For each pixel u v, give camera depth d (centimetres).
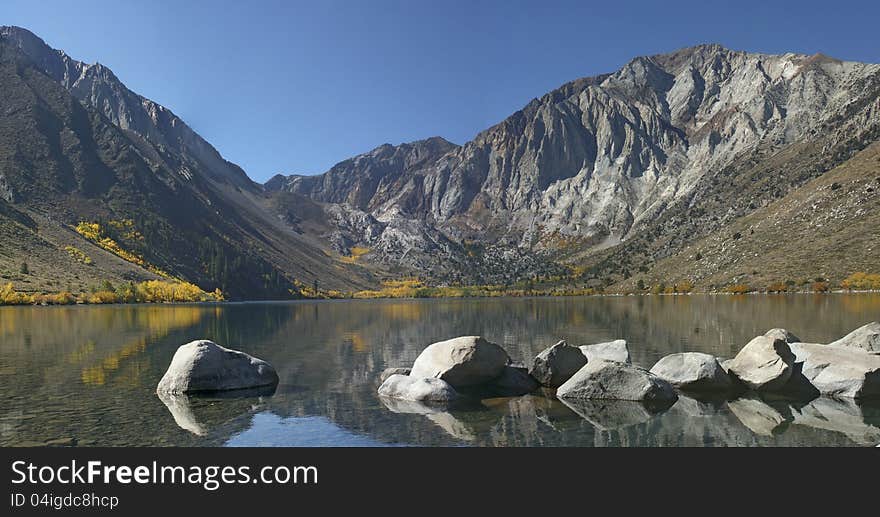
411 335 5953
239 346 4841
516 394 2522
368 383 2848
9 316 9325
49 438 1791
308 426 1941
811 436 1780
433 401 2362
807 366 2598
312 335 5991
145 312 11250
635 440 1761
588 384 2448
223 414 2122
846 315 6988
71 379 2945
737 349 4053
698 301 13825
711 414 2097
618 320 7581
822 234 18350
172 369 2608
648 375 2417
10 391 2589
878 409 2162
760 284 17088
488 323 7744
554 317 8838
